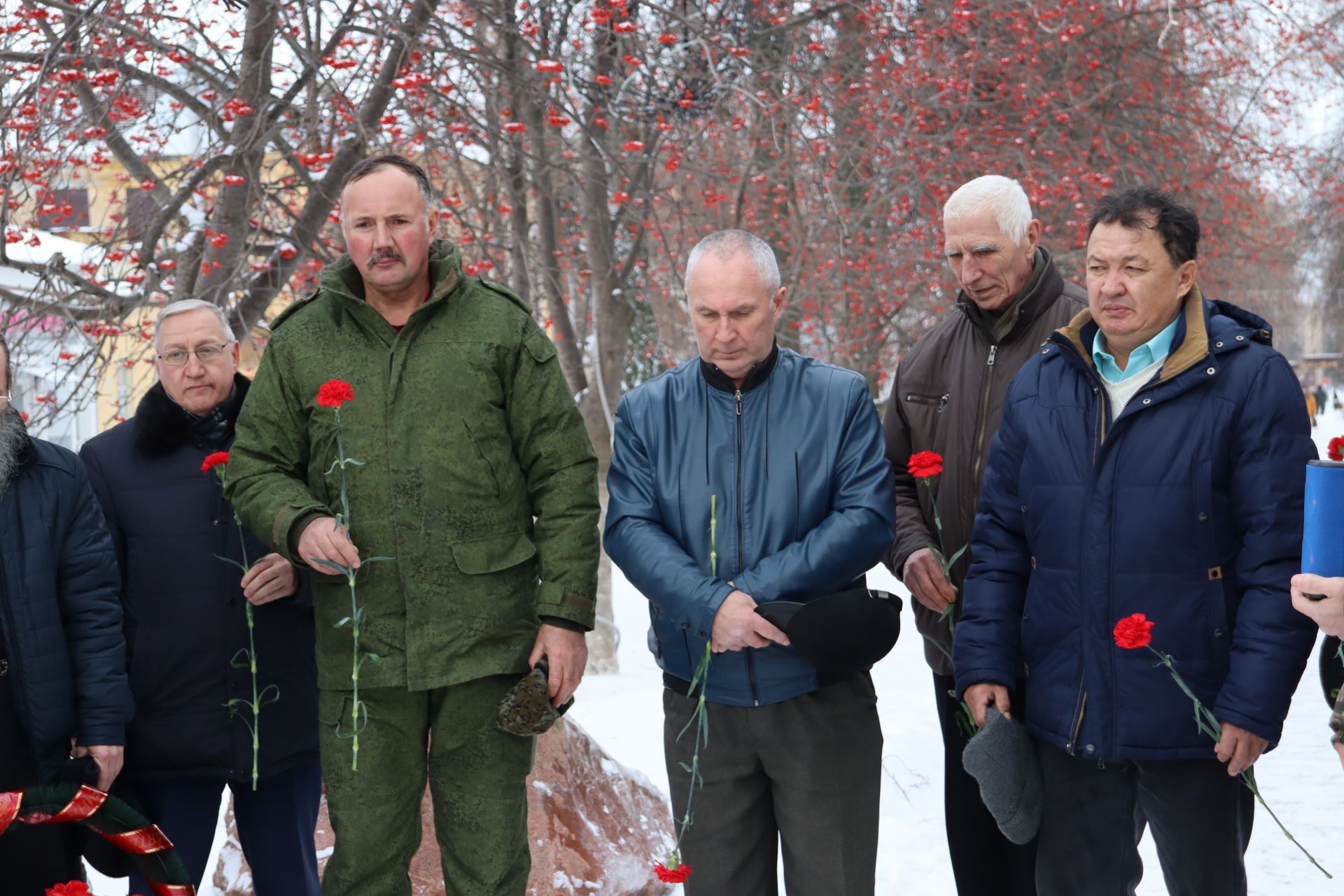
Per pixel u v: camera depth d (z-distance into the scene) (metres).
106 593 2.83
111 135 5.56
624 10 5.39
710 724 2.73
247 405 2.68
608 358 7.52
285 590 2.94
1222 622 2.56
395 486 2.56
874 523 2.64
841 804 2.68
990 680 2.74
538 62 5.03
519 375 2.66
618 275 7.42
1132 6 9.55
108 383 6.63
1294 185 13.49
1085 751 2.62
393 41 5.49
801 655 2.61
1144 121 9.92
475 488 2.60
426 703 2.62
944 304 9.02
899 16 7.47
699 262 2.63
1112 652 2.61
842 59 7.61
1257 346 2.57
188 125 5.86
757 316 2.61
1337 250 17.25
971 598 2.84
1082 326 2.76
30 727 2.67
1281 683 2.43
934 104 7.76
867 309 8.91
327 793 2.62
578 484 2.68
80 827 2.79
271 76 5.67
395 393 2.58
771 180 7.42
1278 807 4.89
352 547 2.47
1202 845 2.62
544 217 7.11
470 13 6.02
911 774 5.12
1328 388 36.53
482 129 5.93
